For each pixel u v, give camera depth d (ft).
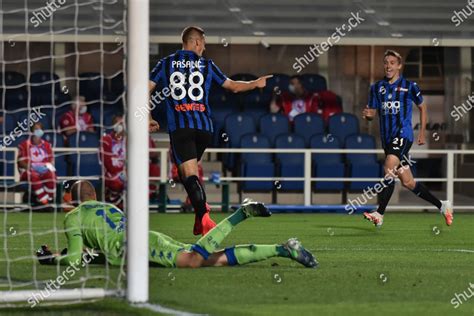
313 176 199.93
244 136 200.95
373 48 229.86
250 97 218.18
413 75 229.04
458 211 197.36
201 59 110.83
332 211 190.08
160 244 90.53
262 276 86.74
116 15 199.62
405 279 87.51
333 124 206.90
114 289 74.79
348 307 72.28
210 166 207.10
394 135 139.03
